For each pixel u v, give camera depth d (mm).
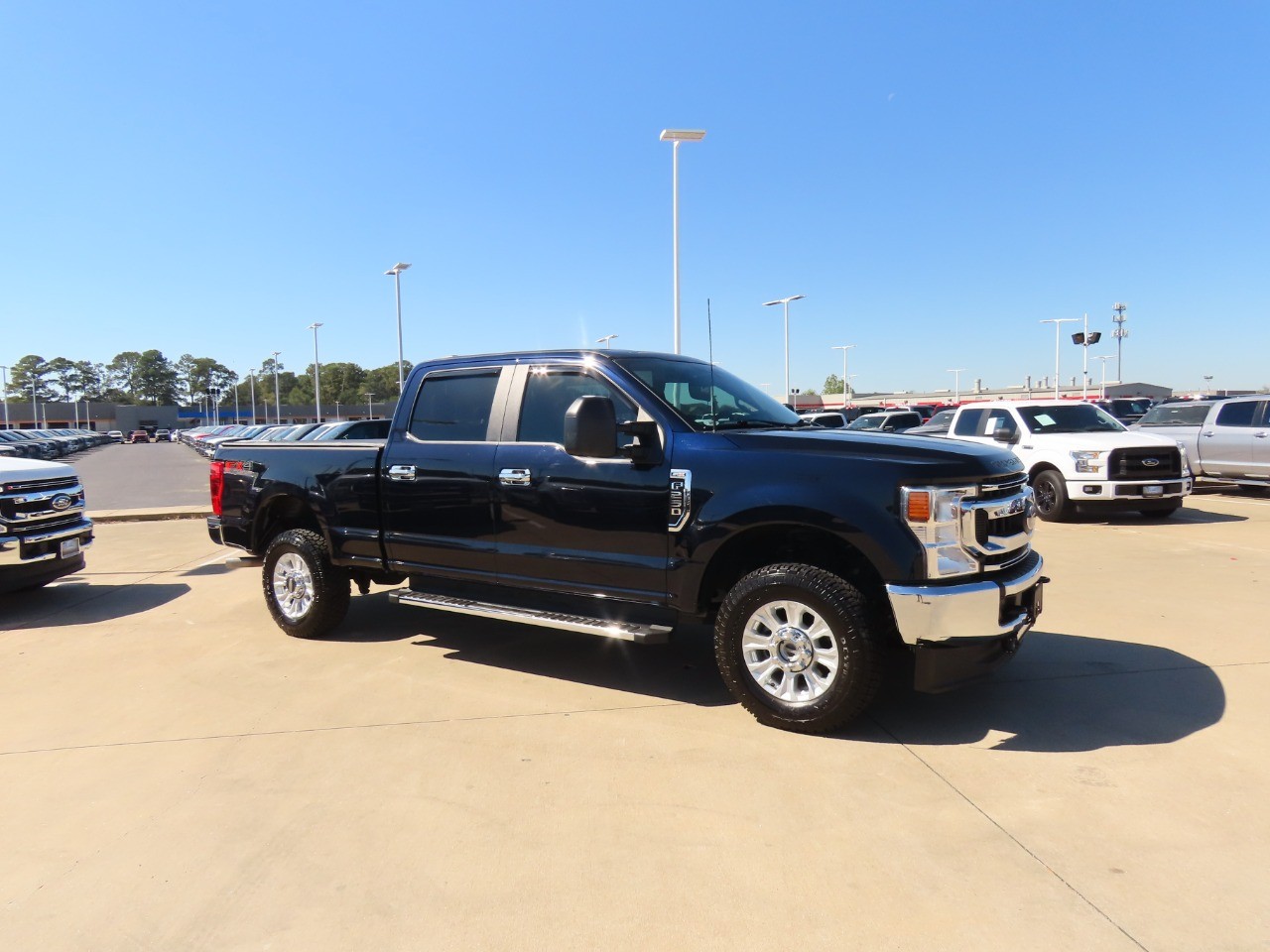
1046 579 4336
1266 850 2893
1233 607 6168
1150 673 4699
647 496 4285
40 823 3256
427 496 5137
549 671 5027
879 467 3768
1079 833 3029
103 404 129000
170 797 3451
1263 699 4273
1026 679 4641
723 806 3285
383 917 2621
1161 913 2555
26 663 5344
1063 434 11375
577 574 4566
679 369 4938
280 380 147125
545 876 2830
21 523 6781
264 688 4781
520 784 3510
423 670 5078
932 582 3695
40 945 2512
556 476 4590
